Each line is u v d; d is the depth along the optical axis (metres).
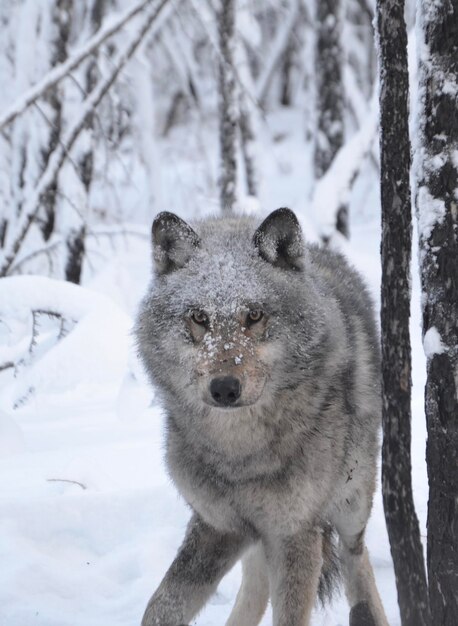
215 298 7.04
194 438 7.43
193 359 7.07
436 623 5.88
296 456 7.25
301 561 7.38
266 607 8.05
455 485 5.75
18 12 20.75
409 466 5.98
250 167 23.50
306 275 7.52
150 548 9.28
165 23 24.16
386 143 5.91
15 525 9.74
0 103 20.33
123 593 8.79
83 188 19.80
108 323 12.57
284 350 7.15
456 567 5.78
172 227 7.50
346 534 8.23
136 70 22.30
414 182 5.93
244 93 22.69
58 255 20.92
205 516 7.61
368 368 8.16
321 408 7.32
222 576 7.78
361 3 30.41
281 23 33.31
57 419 14.39
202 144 24.89
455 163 5.71
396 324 5.96
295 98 39.66
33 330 13.05
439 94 5.73
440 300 5.76
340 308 8.11
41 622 8.09
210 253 7.43
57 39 19.73
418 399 12.65
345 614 8.59
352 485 7.94
